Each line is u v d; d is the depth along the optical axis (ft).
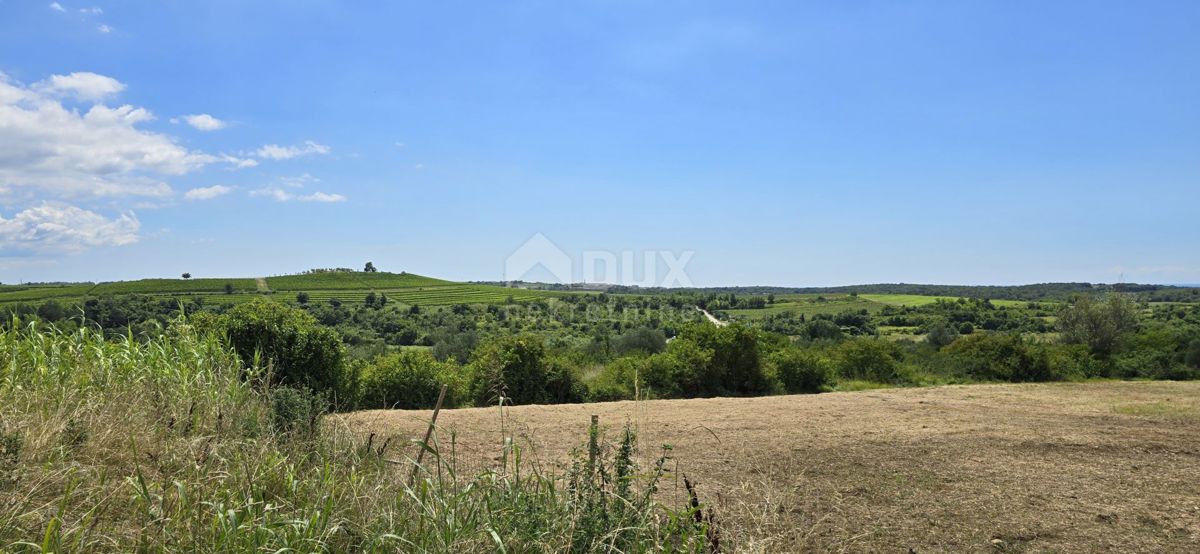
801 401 37.99
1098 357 70.79
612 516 12.14
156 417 18.17
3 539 10.32
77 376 20.42
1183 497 18.84
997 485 19.74
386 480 14.42
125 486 12.74
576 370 48.83
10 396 18.11
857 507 17.49
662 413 32.42
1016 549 14.97
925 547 14.93
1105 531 16.11
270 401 20.04
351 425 24.56
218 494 12.73
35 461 13.61
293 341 30.32
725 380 51.39
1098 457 23.38
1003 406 36.17
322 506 12.57
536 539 11.50
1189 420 31.30
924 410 34.19
